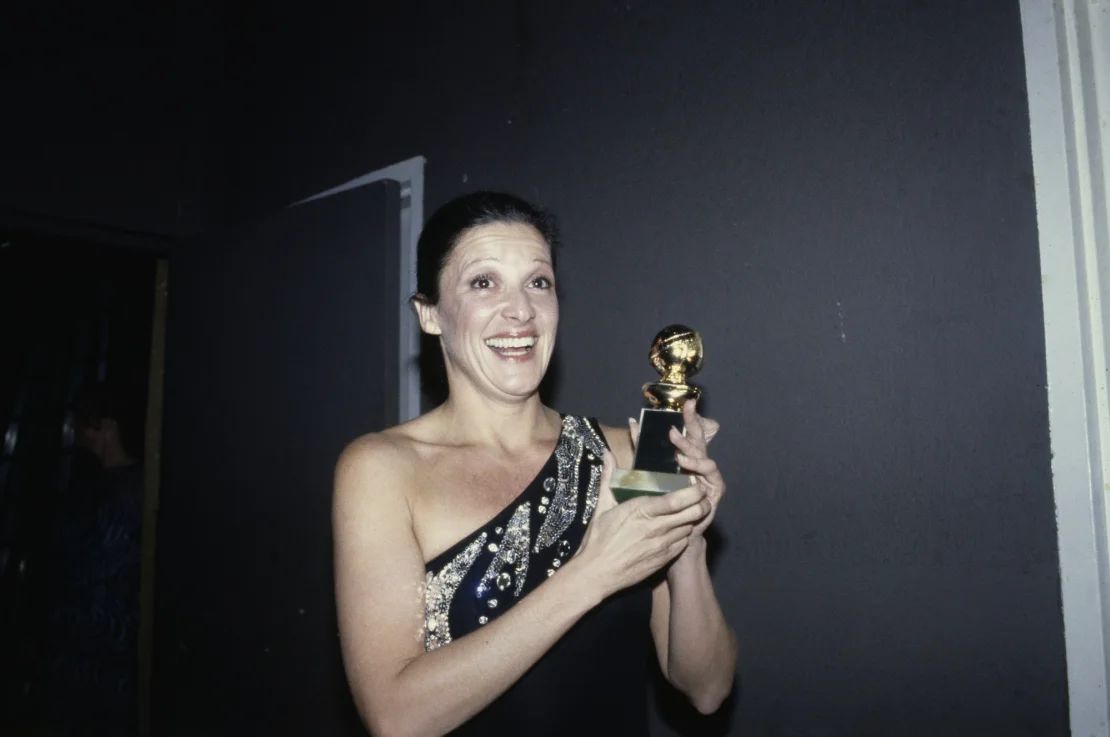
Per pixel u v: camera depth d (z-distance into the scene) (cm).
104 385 368
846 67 199
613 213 236
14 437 446
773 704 203
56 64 314
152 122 336
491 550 129
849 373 195
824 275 199
